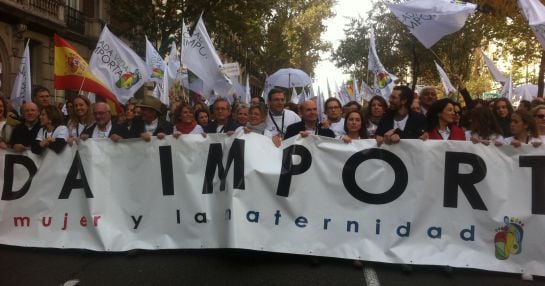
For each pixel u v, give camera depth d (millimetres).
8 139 5746
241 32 20703
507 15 13453
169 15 18531
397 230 4785
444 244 4707
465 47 21125
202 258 4977
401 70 30750
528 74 31672
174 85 10609
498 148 4734
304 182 4953
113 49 7488
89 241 5141
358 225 4848
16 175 5387
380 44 29359
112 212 5188
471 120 5285
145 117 5969
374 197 4859
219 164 5105
